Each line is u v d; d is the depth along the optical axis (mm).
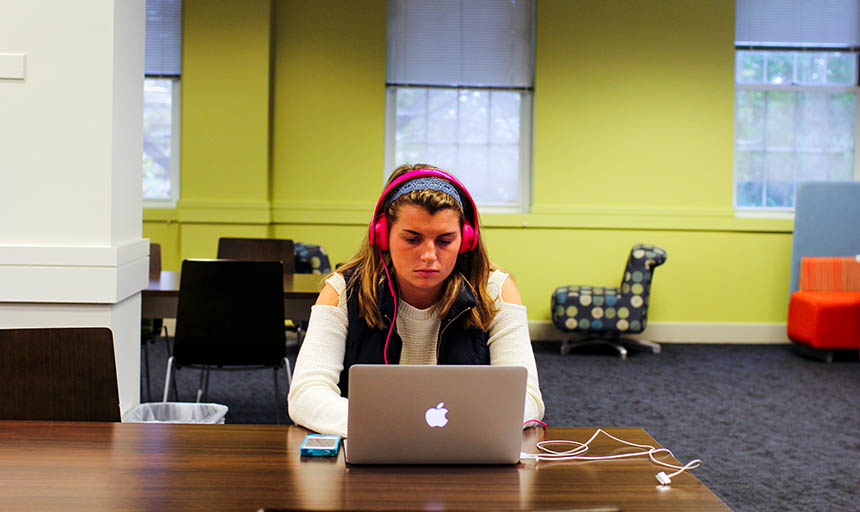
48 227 2516
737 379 5422
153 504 1238
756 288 6875
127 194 2684
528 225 6773
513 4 6820
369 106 6688
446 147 6945
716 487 3266
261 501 1259
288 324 5676
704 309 6875
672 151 6816
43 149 2498
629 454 1539
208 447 1538
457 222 1697
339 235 6723
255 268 3543
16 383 1904
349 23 6656
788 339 6887
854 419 4398
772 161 7047
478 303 1854
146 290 3773
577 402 4707
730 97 6809
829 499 3137
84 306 2543
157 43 6609
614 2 6734
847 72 7023
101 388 1921
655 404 4691
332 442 1520
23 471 1384
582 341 6449
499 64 6844
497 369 1424
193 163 6484
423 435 1428
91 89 2494
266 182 6508
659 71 6777
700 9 6762
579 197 6809
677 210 6809
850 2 6934
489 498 1291
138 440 1577
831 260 6348
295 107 6668
